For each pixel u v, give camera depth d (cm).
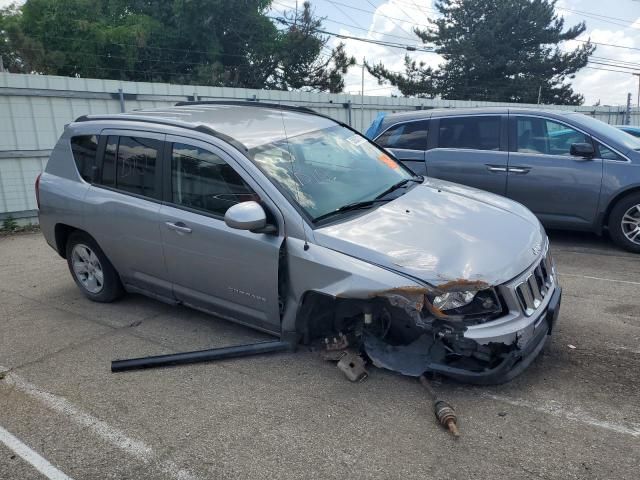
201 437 310
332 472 276
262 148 409
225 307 416
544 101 4331
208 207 408
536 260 357
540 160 687
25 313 519
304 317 372
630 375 354
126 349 428
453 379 338
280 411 330
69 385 377
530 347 330
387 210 386
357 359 363
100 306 527
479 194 446
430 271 320
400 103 1841
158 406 345
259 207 358
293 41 3569
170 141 434
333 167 426
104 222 477
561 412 317
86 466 292
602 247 687
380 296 323
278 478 274
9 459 301
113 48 3334
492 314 322
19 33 3114
